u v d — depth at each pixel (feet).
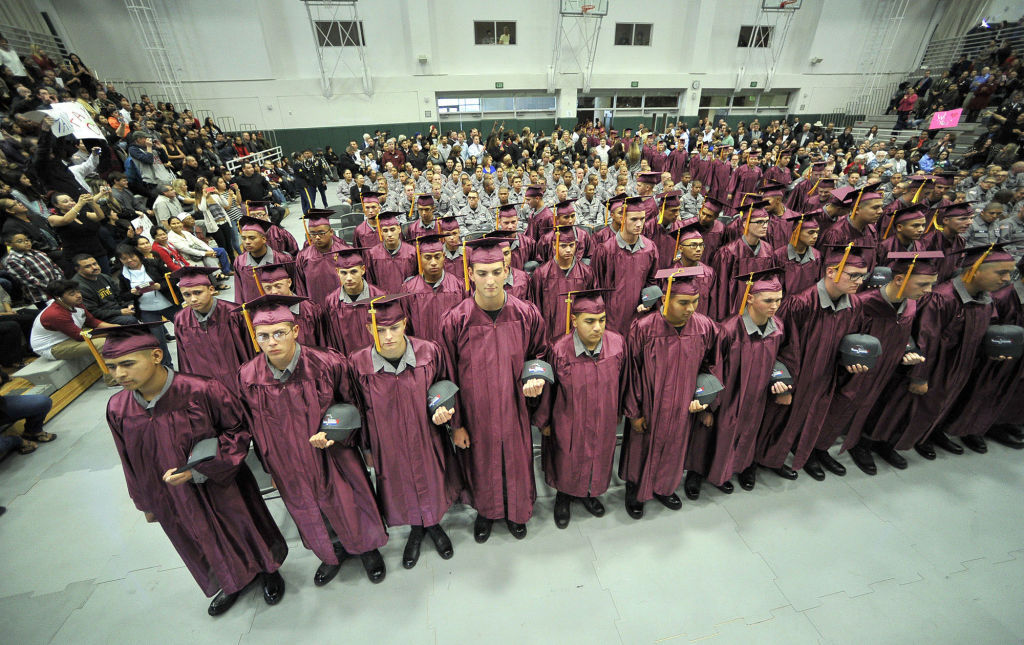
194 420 6.32
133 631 7.26
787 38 57.77
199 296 9.52
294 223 34.68
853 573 7.72
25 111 22.44
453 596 7.57
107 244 20.20
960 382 9.44
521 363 7.63
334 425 6.44
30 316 14.92
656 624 7.01
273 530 7.70
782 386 8.26
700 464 9.30
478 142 49.90
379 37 49.90
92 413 13.21
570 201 13.78
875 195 12.96
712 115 61.62
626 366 7.86
